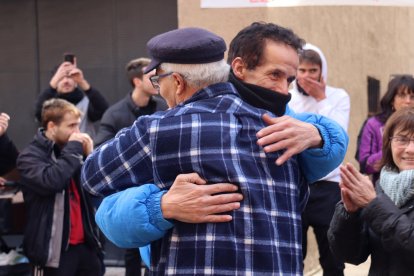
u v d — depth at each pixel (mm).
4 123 5410
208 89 2348
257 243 2203
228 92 2359
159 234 2281
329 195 4973
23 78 7078
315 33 7059
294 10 6406
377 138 5320
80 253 4977
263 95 2410
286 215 2299
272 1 5336
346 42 8281
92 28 6945
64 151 4820
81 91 6219
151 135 2289
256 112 2350
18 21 7066
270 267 2207
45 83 7031
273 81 2424
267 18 5773
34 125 7059
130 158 2334
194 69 2336
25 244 4859
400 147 3217
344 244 3182
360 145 5410
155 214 2246
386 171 3254
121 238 2314
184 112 2291
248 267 2186
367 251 3264
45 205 4828
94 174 2395
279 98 2422
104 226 2352
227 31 5836
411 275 3057
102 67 6934
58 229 4816
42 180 4715
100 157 2393
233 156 2240
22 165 4832
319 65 5160
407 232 2947
